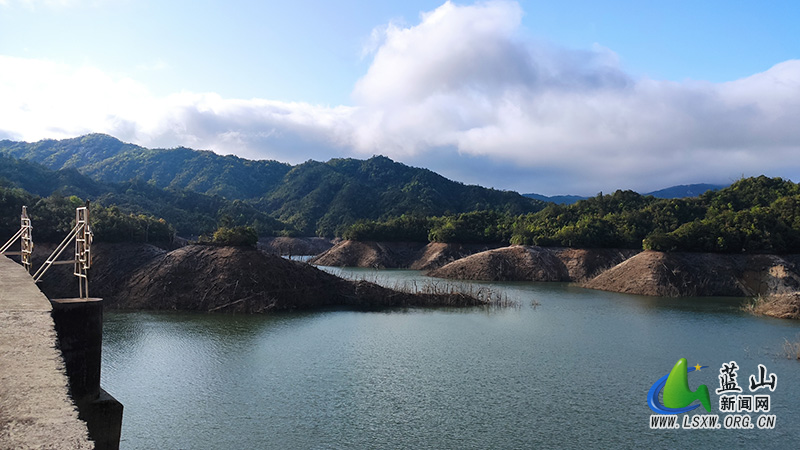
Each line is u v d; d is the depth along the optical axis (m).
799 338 32.00
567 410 19.02
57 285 42.41
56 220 49.00
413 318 38.44
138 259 46.00
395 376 22.88
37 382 5.12
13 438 3.83
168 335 30.09
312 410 18.58
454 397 20.23
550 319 38.72
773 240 60.19
